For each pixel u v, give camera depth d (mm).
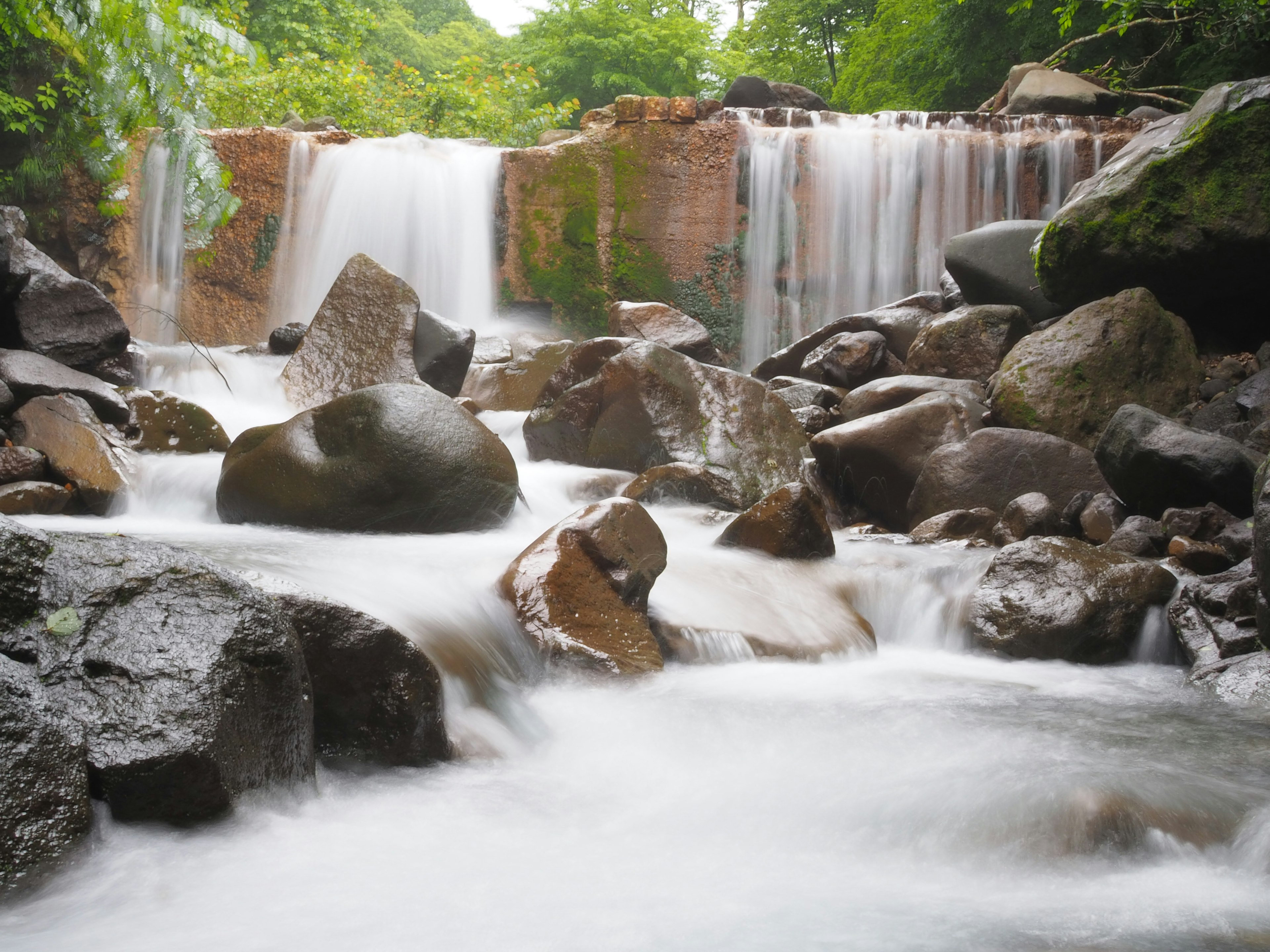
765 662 5742
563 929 2684
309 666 3752
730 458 8820
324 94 21750
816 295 16125
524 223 16109
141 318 15391
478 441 7203
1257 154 9453
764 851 3340
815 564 7043
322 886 2908
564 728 4594
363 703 3855
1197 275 9828
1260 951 2611
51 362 8484
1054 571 6246
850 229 16031
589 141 16094
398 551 6121
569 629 5246
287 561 5246
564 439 9430
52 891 2736
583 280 16125
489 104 24594
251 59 11773
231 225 15648
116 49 11750
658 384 8969
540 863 3164
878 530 8922
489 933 2645
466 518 7090
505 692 4770
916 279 15938
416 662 3932
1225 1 15609
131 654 3115
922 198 15891
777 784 3928
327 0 29953
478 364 12914
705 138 16031
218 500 7332
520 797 3738
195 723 3047
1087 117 16016
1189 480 7348
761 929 2709
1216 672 5355
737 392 9180
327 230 15672
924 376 10594
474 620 5051
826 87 41219
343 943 2562
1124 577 6125
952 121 16141
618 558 5512
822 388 10945
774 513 7074
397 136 20688
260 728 3283
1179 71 20062
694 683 5258
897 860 3299
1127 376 9219
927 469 8781
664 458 8867
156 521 7516
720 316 16109
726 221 16094
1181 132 9930
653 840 3400
